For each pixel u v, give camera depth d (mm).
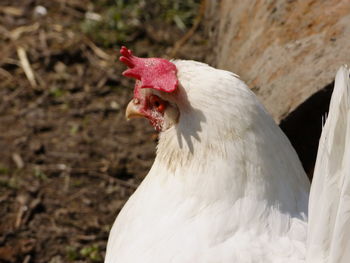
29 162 9828
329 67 6355
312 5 6977
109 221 9000
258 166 5066
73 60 11672
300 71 6574
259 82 6902
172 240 5055
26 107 10820
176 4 12750
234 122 5008
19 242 8594
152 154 10078
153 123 5449
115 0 12844
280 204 5172
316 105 6469
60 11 12688
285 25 7059
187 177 5199
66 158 9930
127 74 5293
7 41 11922
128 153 10086
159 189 5359
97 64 11625
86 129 10508
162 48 11914
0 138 10211
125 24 12359
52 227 8859
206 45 10734
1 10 12594
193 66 5234
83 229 8844
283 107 6535
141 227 5285
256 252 4934
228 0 8375
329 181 4652
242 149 5027
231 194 5086
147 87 5215
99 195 9391
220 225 5039
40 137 10289
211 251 4945
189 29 12336
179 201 5211
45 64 11531
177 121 5277
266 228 5078
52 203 9211
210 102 5039
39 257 8477
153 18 12555
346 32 6512
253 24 7484
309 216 4777
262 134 5070
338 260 4492
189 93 5121
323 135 4723
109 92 11219
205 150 5098
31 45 11812
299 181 5328
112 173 9727
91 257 8477
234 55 7562
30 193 9297
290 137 6801
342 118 4566
